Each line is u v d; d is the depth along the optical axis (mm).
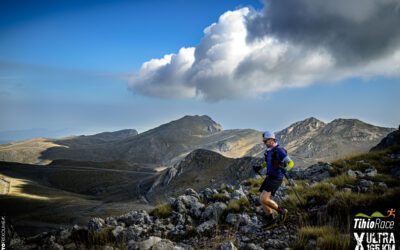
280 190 13180
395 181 12414
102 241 10000
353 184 12641
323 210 9625
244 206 11727
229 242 8086
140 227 10867
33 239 11062
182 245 9156
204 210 12172
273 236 9086
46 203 141250
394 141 21297
